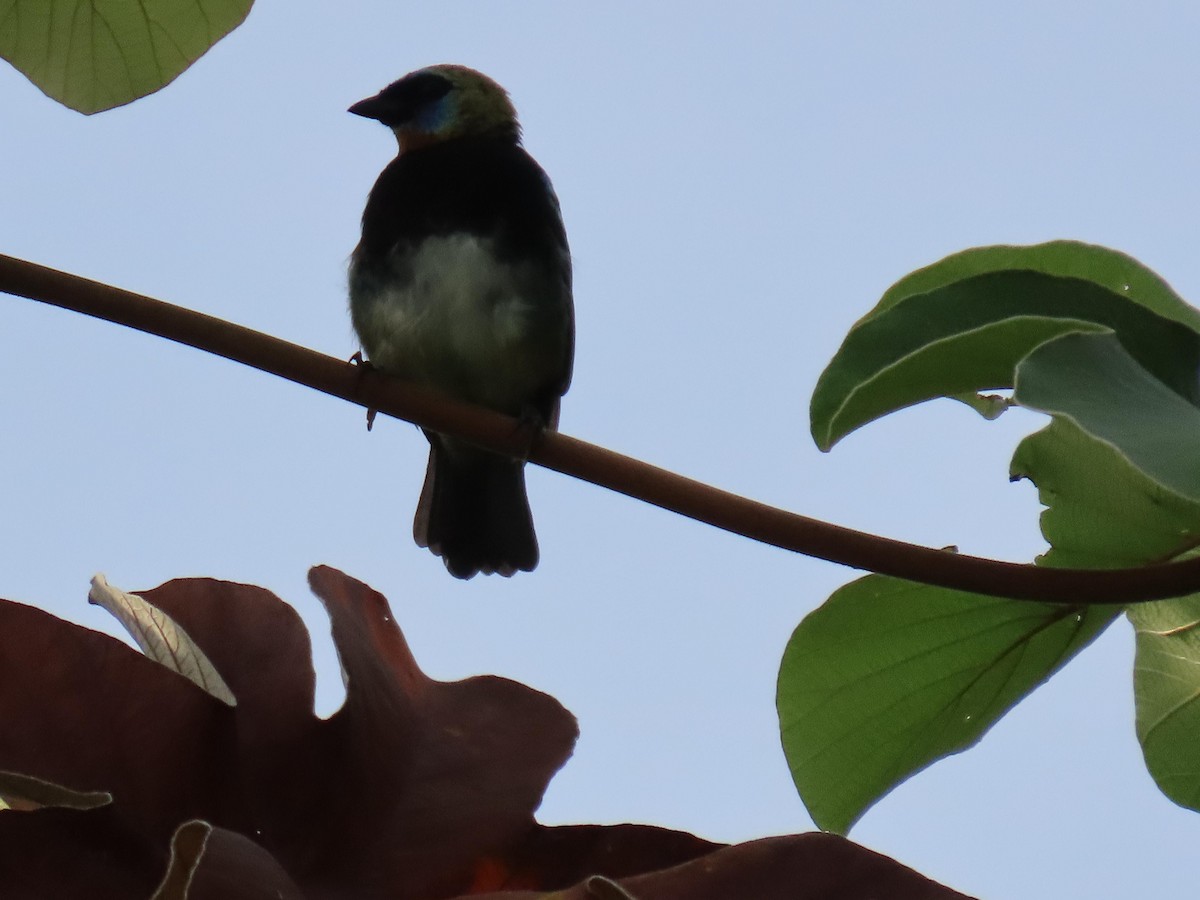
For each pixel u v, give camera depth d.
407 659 3.02
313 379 4.17
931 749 4.96
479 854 2.69
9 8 6.53
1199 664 4.90
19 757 2.51
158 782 2.57
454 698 2.94
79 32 6.59
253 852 2.27
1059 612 4.69
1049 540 4.43
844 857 2.30
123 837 2.46
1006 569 3.55
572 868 2.69
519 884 2.68
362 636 2.93
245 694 2.79
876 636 4.79
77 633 2.63
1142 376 3.23
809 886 2.28
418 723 2.88
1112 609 4.70
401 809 2.74
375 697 2.85
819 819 4.94
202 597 2.96
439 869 2.67
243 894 2.19
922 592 4.68
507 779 2.80
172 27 6.65
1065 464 4.26
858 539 3.63
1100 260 4.65
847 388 3.84
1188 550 4.30
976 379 3.98
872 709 4.88
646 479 3.77
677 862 2.68
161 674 2.65
